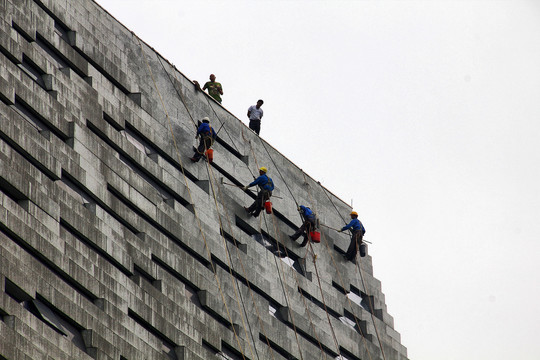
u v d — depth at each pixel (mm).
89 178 62719
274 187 81250
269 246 78812
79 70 66062
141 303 63031
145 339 62438
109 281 61062
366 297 88312
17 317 53125
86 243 61344
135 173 66875
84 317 58312
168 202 69438
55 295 56781
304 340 77375
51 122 61438
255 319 72875
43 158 59562
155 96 72125
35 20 63438
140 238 65438
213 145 75688
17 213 55812
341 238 87438
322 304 81812
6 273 53594
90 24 68562
